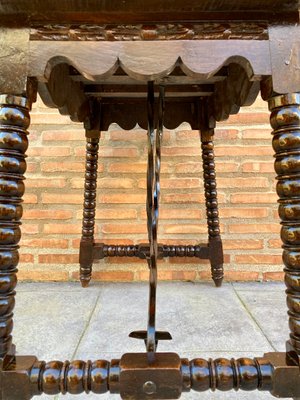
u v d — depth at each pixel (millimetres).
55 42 412
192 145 1148
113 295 973
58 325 755
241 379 381
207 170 1011
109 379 381
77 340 679
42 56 411
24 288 1045
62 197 1136
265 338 684
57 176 1140
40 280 1125
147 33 412
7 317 396
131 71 411
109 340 678
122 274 1130
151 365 387
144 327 742
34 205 1135
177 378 381
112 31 412
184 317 792
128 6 395
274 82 412
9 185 402
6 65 410
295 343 392
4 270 396
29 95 419
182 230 1133
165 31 413
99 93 804
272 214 1132
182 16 412
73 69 627
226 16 415
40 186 1137
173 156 1146
